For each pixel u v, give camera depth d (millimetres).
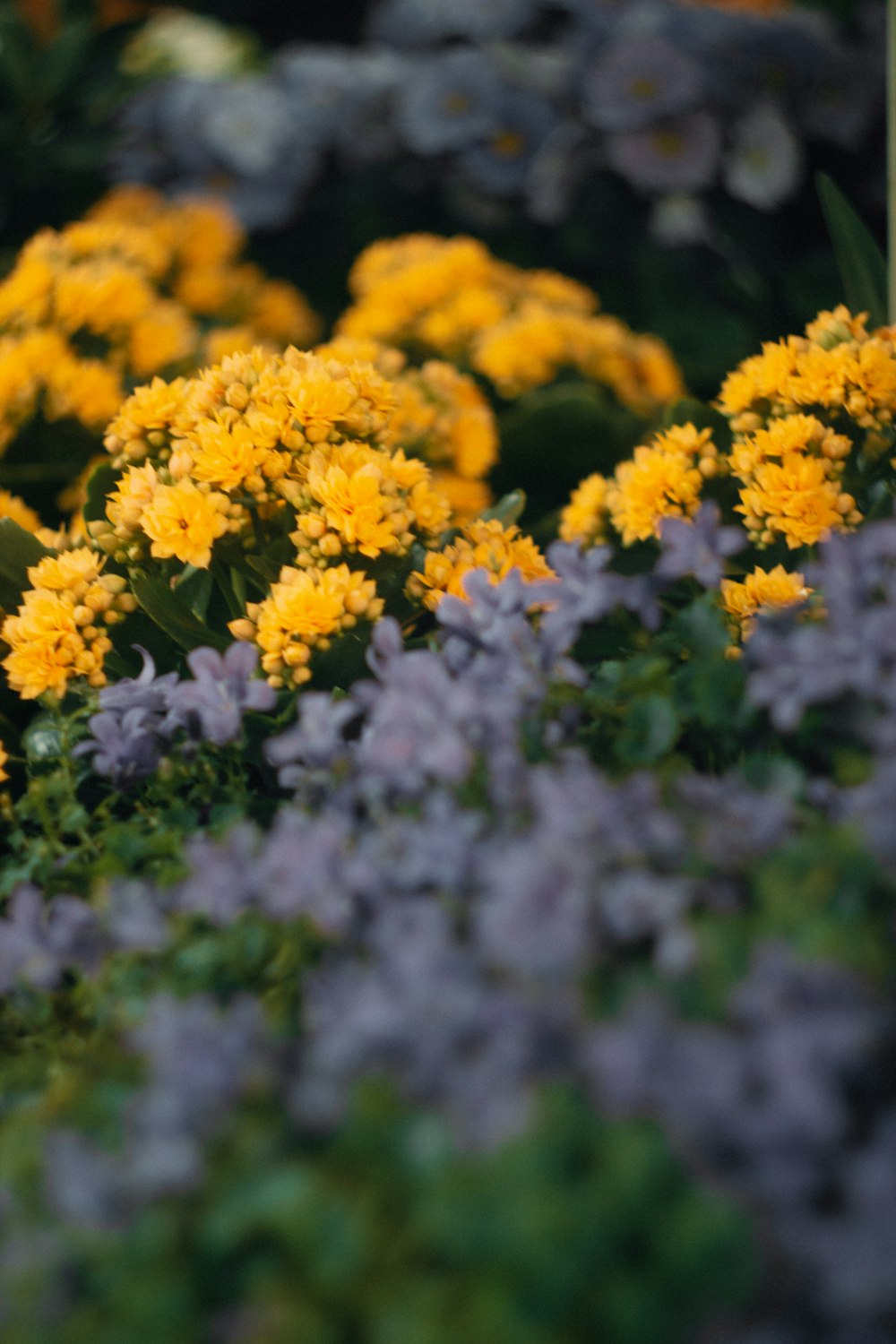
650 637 766
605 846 667
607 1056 631
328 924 671
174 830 721
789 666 699
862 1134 640
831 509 782
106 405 889
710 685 711
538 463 937
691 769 708
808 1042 632
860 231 887
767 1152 628
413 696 697
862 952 650
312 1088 639
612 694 720
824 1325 605
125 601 775
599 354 958
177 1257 632
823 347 808
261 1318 606
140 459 787
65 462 908
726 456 807
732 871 670
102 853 737
